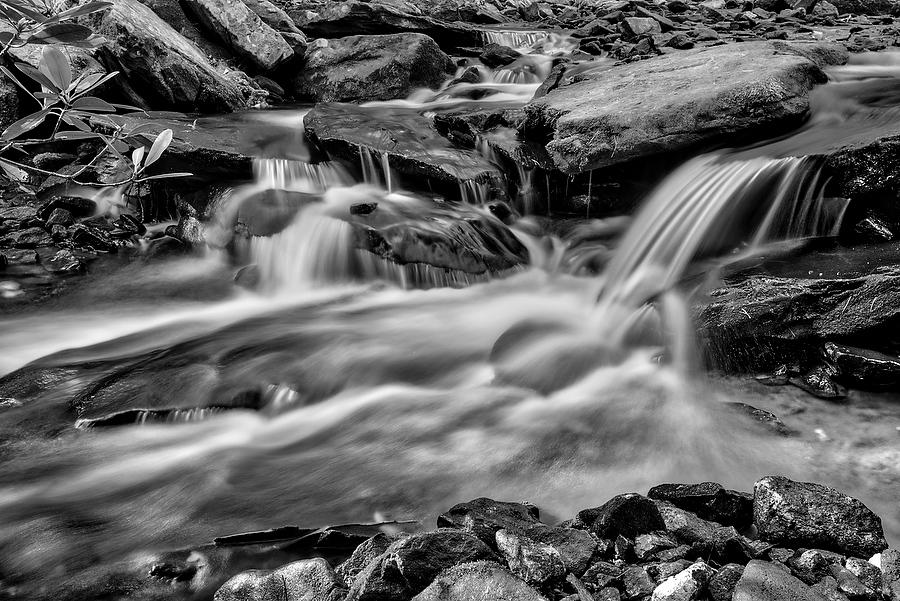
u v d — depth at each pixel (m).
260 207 6.89
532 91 10.29
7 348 5.32
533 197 7.15
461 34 12.98
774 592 2.35
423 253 6.29
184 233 7.27
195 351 4.97
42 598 2.74
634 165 6.42
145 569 2.89
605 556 2.71
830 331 4.30
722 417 3.98
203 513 3.29
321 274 6.50
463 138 7.77
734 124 6.08
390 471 3.62
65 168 8.01
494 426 4.03
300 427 4.19
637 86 7.11
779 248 5.19
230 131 8.17
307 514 3.26
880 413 3.96
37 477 3.62
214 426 4.19
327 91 10.95
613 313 5.24
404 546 2.49
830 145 5.39
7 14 2.56
